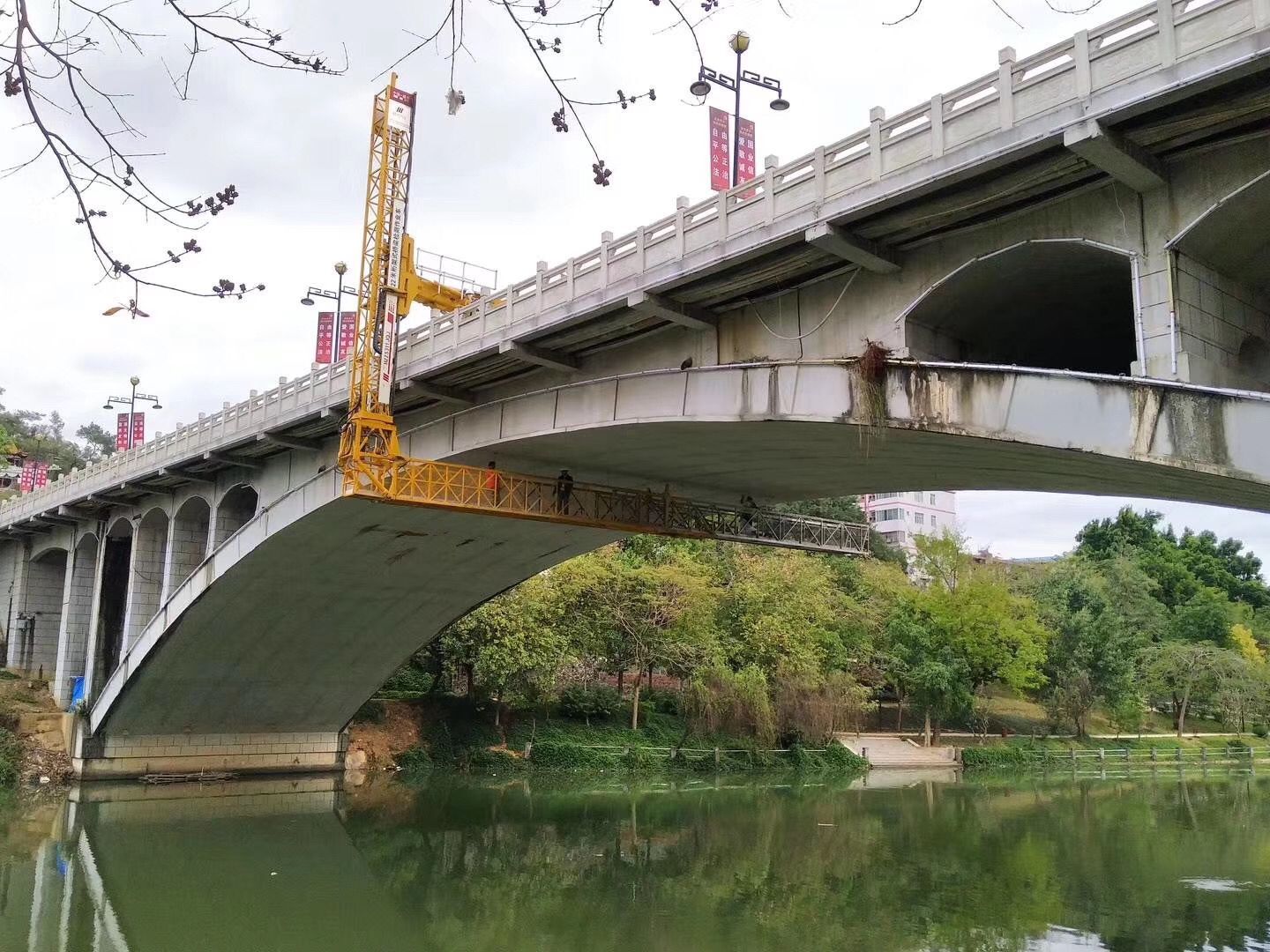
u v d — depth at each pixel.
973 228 17.62
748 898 27.41
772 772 56.62
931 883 29.12
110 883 28.42
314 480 33.56
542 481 30.45
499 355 27.23
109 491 44.81
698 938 23.70
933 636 67.12
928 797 47.56
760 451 26.75
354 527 34.72
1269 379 16.36
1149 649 87.06
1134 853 33.66
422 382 30.39
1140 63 14.25
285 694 46.50
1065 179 15.78
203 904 26.78
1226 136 14.18
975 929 24.16
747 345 22.34
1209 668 83.50
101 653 47.78
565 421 26.98
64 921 24.84
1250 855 33.44
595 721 59.94
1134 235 15.35
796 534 35.38
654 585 58.66
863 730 71.38
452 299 32.47
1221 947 22.62
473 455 30.70
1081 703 75.44
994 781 56.59
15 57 5.46
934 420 17.58
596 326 24.44
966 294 18.55
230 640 41.59
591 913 26.02
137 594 45.78
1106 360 21.36
